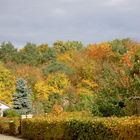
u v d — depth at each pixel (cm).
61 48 11088
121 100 2634
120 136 1684
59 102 7056
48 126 2631
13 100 6538
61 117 2706
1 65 9119
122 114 2570
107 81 2789
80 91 7456
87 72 8106
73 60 9506
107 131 1803
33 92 7869
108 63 8200
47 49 10794
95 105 2736
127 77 2723
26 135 3203
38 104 6856
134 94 2617
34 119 3022
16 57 10388
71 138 2255
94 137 1945
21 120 3522
